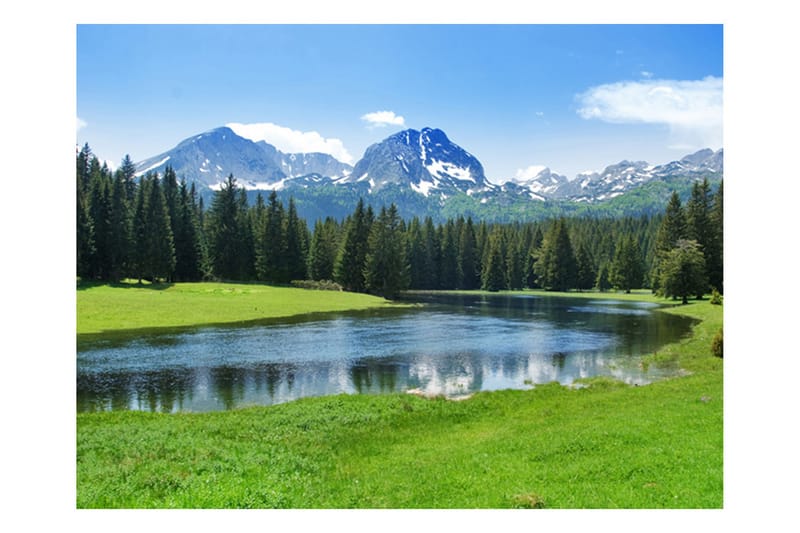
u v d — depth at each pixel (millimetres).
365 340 49281
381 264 114188
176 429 20797
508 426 21766
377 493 14266
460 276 159875
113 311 61688
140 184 109750
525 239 177250
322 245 126500
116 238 92125
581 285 151875
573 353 43469
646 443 16859
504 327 60688
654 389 27328
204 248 115500
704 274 93625
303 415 23453
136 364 37281
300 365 37625
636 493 13289
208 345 45156
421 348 45250
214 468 15742
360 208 123562
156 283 96500
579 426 19844
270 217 119938
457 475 15266
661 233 115500
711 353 40781
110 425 21719
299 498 13977
